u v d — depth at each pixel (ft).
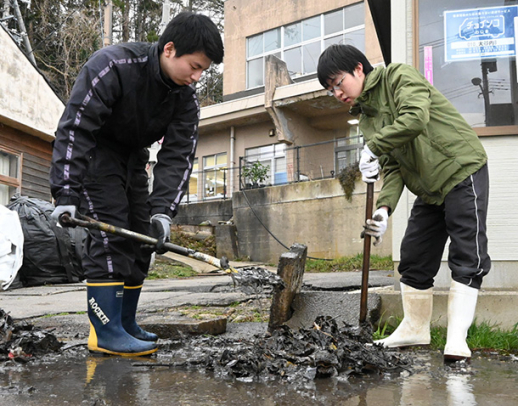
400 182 9.29
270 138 56.80
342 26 55.26
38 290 22.56
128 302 9.44
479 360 8.25
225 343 9.75
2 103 32.09
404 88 8.23
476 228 8.17
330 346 7.64
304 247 11.48
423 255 9.14
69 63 66.80
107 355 8.69
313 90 49.60
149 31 79.20
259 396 6.02
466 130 8.43
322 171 55.21
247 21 61.72
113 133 8.68
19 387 6.46
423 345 9.34
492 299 10.19
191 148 9.27
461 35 13.04
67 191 7.82
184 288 21.30
